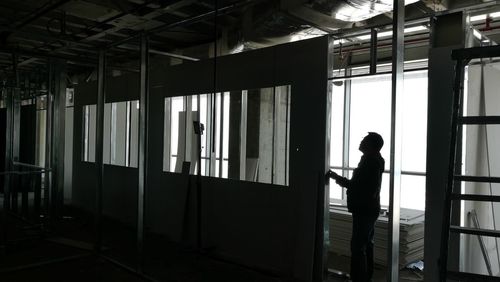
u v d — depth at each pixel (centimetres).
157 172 567
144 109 395
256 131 490
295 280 389
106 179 665
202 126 467
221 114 488
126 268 399
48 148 579
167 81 553
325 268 385
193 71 516
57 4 392
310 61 395
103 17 490
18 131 500
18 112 499
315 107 390
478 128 372
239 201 456
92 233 551
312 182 389
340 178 371
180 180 530
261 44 451
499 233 186
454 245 324
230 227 465
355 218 352
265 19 383
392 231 187
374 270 431
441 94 334
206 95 541
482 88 375
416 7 362
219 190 480
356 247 351
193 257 456
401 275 416
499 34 454
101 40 604
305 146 396
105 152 678
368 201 345
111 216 650
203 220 498
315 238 383
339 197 626
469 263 351
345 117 627
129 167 618
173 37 601
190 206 516
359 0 304
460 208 327
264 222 430
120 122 657
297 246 395
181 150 554
